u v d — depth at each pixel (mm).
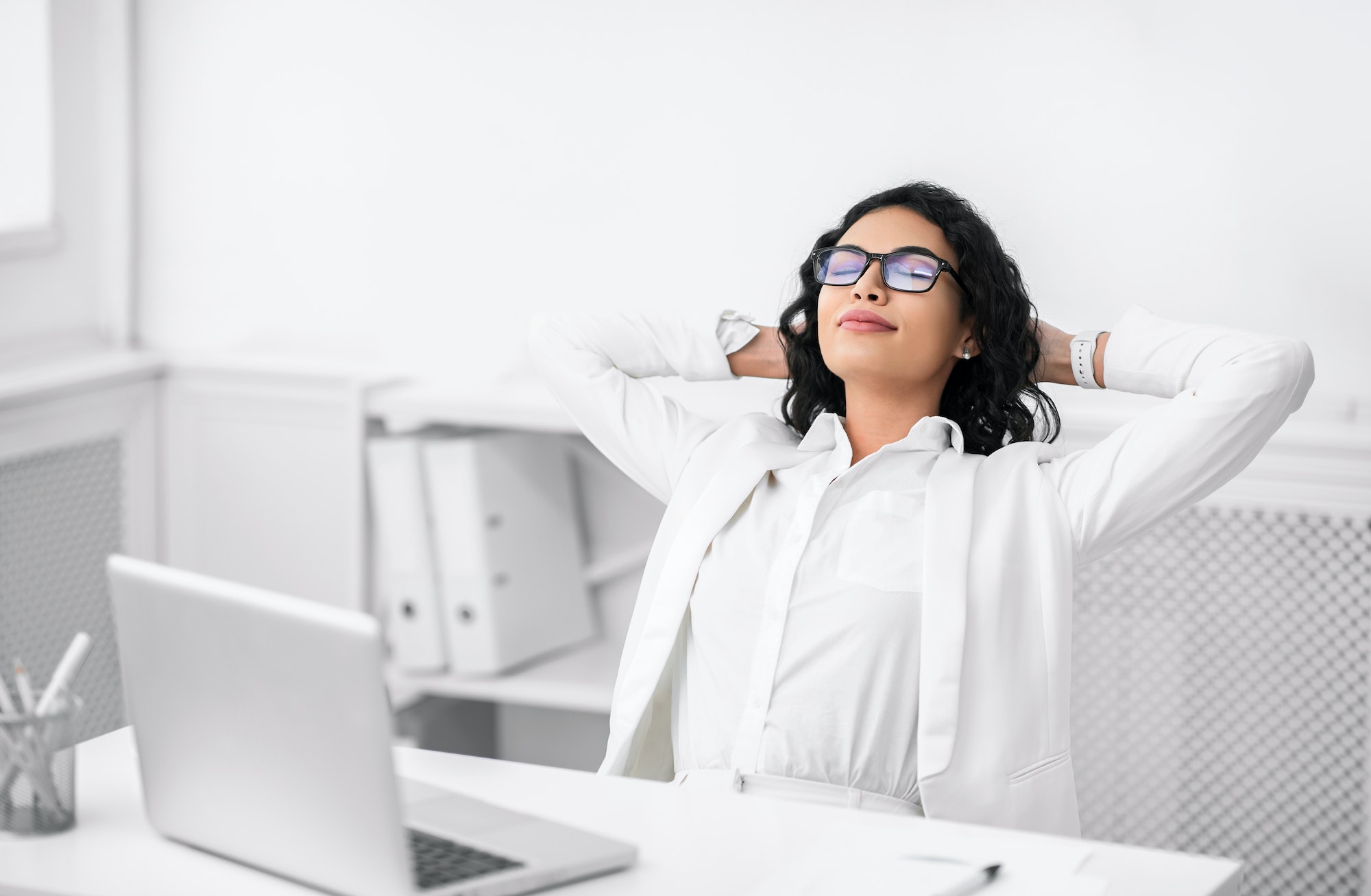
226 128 2756
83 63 2742
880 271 1472
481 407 2389
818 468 1495
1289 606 2234
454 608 2436
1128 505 1406
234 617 1019
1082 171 2309
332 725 975
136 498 2818
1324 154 2186
